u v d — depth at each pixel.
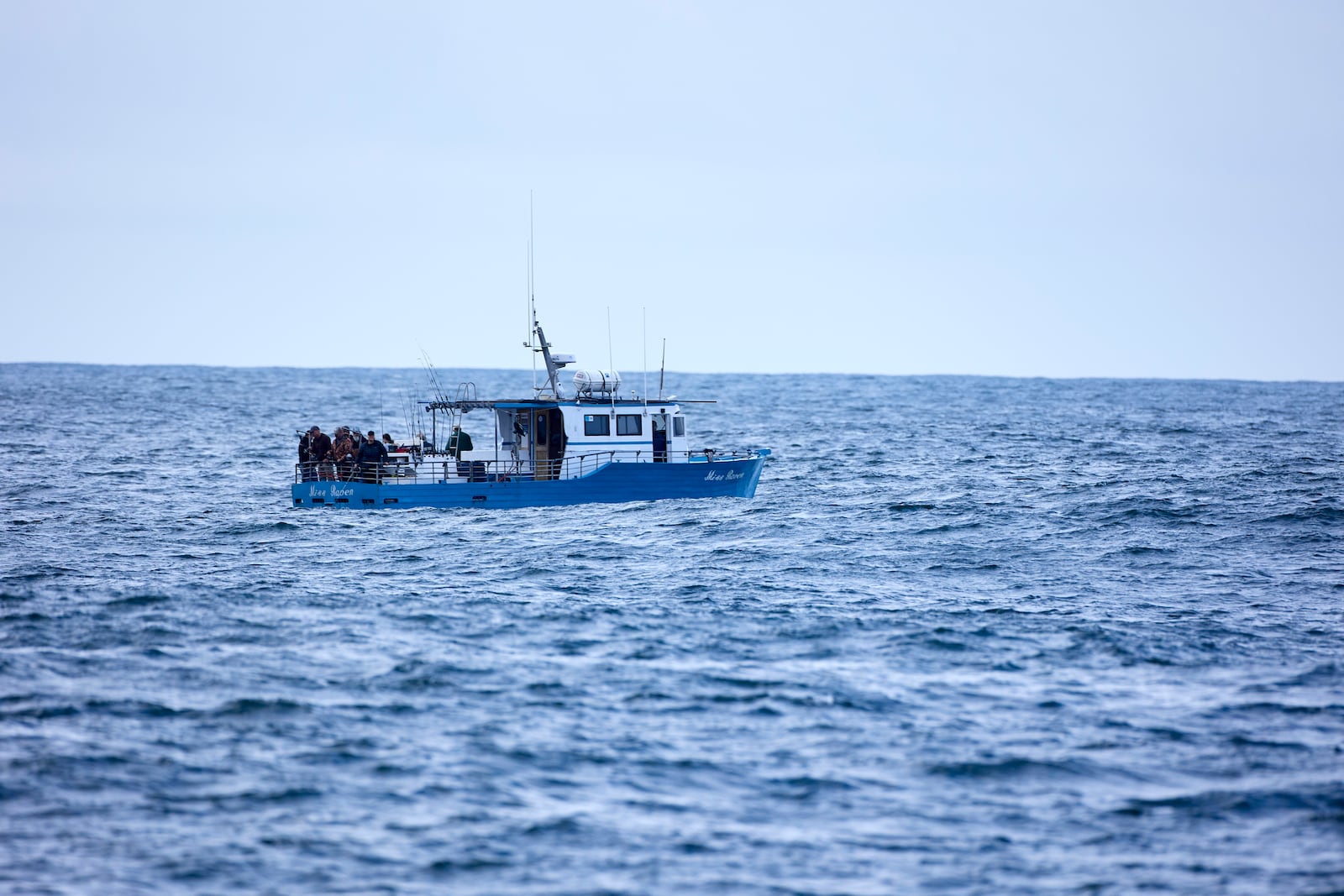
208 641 99.75
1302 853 63.53
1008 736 79.25
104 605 111.50
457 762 74.19
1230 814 68.06
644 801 69.31
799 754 76.06
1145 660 96.38
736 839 65.00
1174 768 74.12
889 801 69.62
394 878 60.50
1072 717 82.69
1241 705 85.44
